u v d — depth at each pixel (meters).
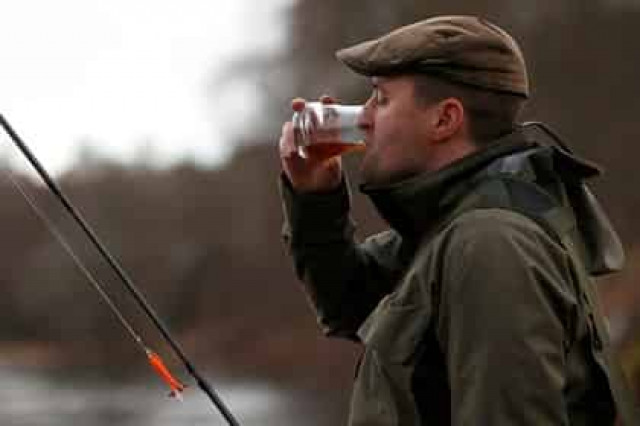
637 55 130.75
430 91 9.48
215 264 175.50
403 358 8.90
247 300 167.50
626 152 121.38
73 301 177.62
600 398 9.02
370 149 9.74
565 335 8.73
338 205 11.30
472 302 8.54
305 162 11.03
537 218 8.95
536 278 8.57
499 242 8.64
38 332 180.75
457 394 8.52
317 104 10.36
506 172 9.17
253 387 118.38
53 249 182.12
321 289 11.48
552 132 9.86
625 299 76.44
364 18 159.75
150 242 182.75
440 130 9.46
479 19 9.66
